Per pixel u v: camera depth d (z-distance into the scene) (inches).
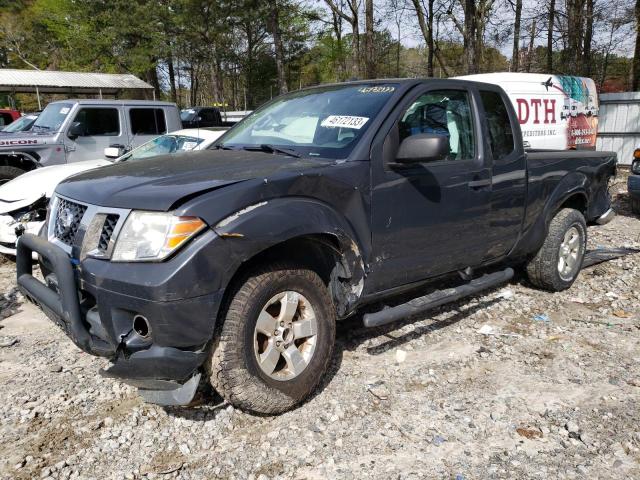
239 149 157.1
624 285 222.2
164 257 106.6
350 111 151.1
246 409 125.6
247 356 118.3
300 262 128.4
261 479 108.2
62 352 166.9
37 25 1565.0
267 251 123.3
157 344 109.1
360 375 148.9
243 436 122.6
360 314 184.5
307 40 1680.6
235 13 1200.8
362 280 139.9
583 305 202.7
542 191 195.0
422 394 139.5
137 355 110.0
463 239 164.7
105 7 1283.2
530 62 991.6
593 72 837.2
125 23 1235.2
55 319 124.5
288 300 125.3
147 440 121.4
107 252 112.4
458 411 131.8
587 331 178.7
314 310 130.5
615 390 141.3
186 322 108.0
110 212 115.3
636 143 561.3
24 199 247.3
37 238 130.1
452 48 1402.6
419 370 151.8
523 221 188.7
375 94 154.3
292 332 127.6
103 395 140.5
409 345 167.3
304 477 109.0
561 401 136.0
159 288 105.1
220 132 303.0
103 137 388.2
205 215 109.4
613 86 1091.9
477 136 168.9
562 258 211.5
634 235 310.0
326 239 130.1
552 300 207.0
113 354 115.4
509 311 196.1
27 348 169.3
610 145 579.5
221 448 118.4
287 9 1245.7
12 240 245.8
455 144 163.9
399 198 144.3
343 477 108.9
